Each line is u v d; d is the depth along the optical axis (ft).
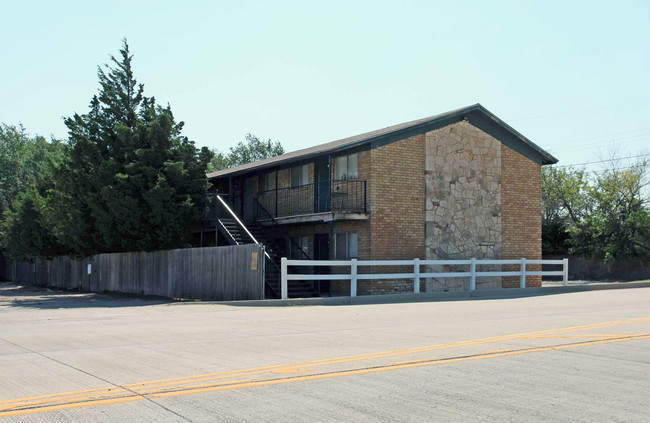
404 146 83.76
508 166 92.02
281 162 88.69
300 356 30.58
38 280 139.74
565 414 19.69
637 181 146.82
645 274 137.39
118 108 93.45
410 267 83.20
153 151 86.84
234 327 43.83
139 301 79.41
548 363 28.02
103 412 20.18
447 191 86.48
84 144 89.20
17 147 224.94
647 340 34.47
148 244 87.15
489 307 57.77
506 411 20.06
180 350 33.01
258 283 67.82
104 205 87.40
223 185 114.62
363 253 81.61
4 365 29.07
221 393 22.71
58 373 26.96
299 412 20.06
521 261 82.12
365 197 81.15
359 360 29.12
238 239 86.48
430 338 36.22
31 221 124.67
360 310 56.85
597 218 147.33
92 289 108.78
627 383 24.06
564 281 85.61
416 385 23.82
